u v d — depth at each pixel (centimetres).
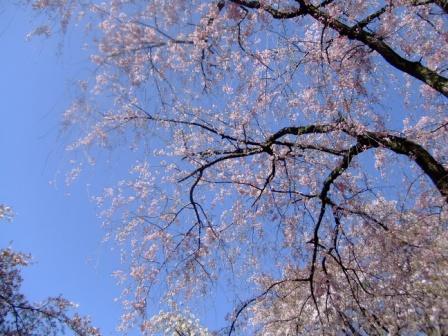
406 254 663
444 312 723
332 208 673
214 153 696
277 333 761
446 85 541
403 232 661
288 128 648
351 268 693
